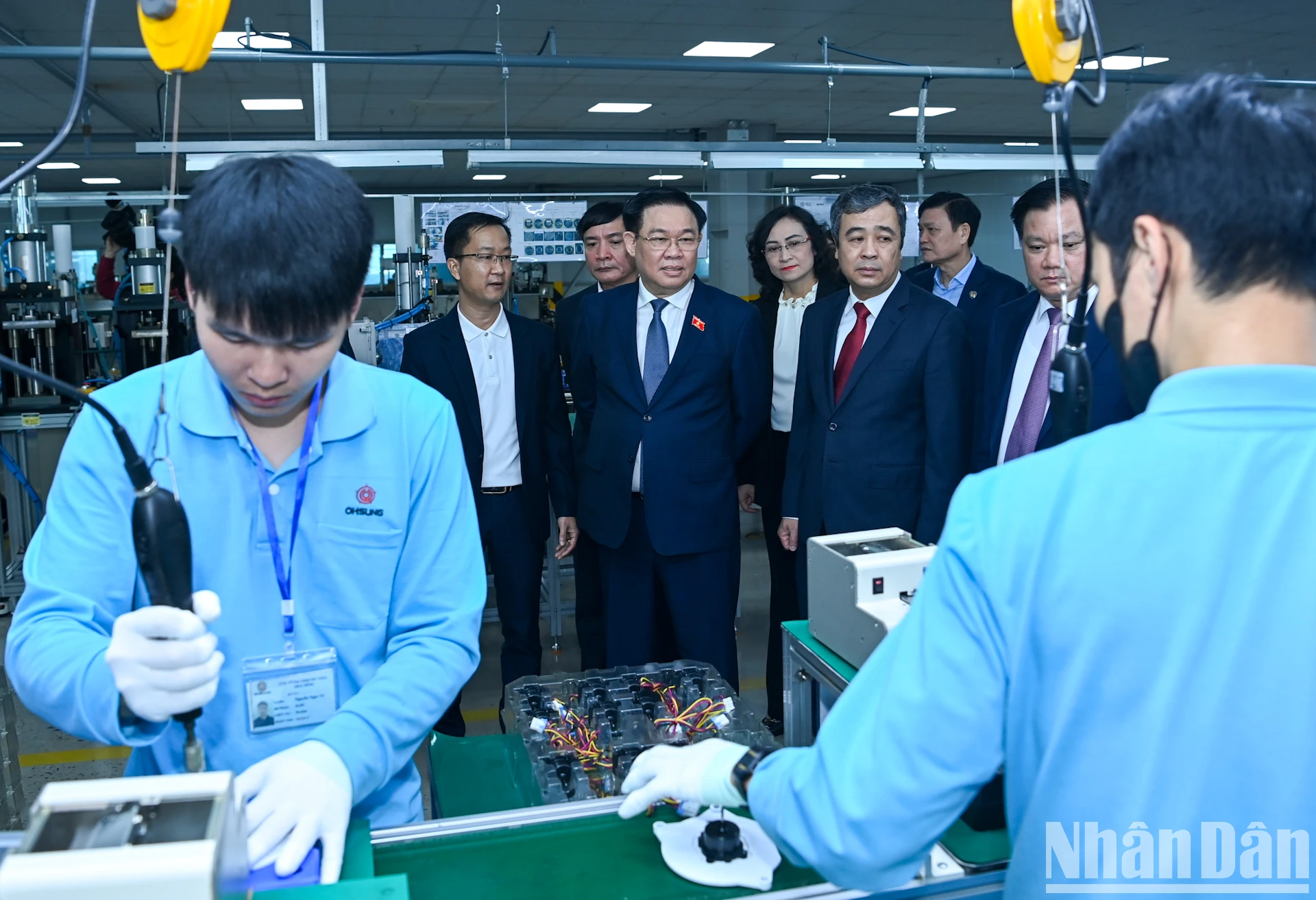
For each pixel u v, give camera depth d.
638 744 1.22
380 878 0.69
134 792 0.59
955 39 7.25
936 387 2.11
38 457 3.92
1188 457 0.53
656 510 2.30
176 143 0.71
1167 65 8.12
